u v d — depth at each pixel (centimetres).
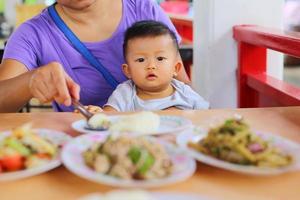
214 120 98
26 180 68
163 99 141
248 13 189
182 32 292
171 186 65
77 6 143
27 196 63
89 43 150
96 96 152
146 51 138
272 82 165
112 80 153
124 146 67
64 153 73
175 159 71
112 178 63
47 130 89
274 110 109
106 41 151
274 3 190
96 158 68
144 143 69
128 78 151
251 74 183
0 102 116
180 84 147
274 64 189
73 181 68
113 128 89
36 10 350
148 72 138
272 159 69
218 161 70
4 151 70
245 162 69
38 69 107
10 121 102
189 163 70
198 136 84
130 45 141
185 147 77
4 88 116
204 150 75
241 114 105
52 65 102
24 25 152
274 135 84
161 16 166
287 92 148
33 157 71
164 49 140
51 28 149
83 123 97
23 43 146
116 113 109
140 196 53
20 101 117
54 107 149
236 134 73
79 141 79
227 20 189
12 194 63
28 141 74
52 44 149
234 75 193
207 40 192
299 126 95
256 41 165
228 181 67
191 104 143
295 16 489
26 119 104
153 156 67
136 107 141
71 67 150
